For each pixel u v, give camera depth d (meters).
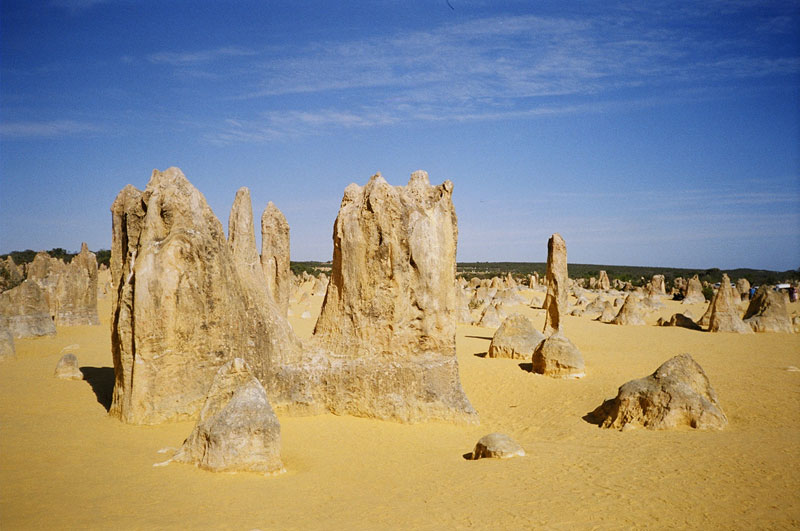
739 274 159.75
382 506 11.07
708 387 17.81
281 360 18.83
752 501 10.84
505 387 24.11
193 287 17.23
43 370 24.12
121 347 16.94
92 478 11.94
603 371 26.61
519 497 11.52
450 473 13.42
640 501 11.09
